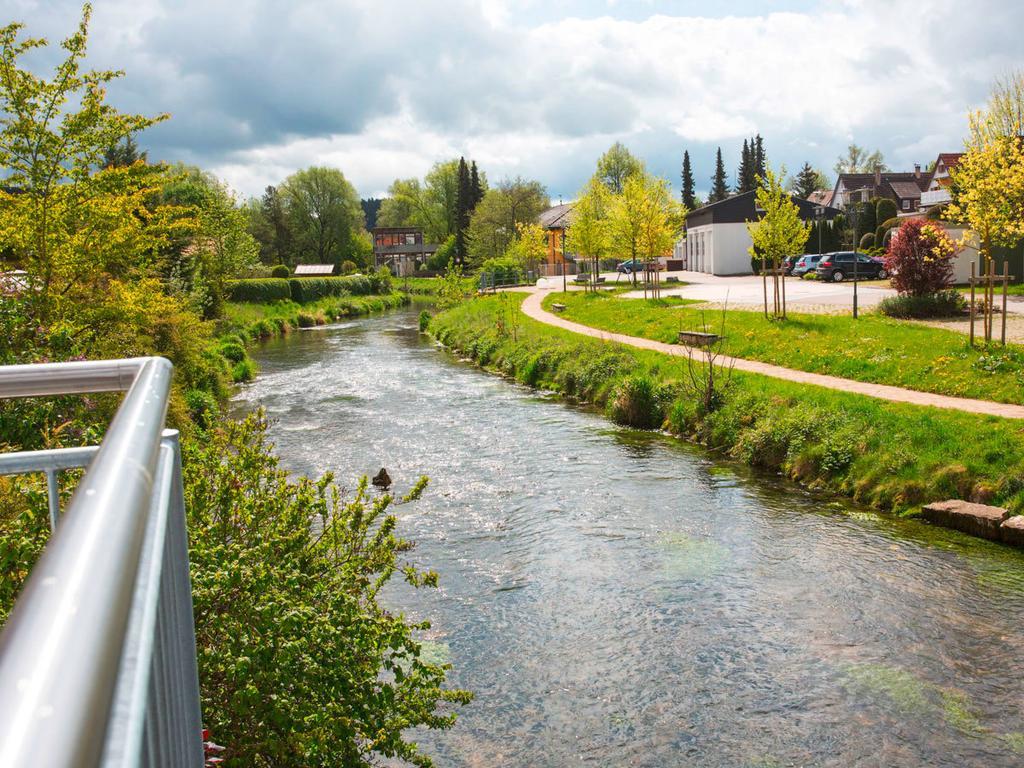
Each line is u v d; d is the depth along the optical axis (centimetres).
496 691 783
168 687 111
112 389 177
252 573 458
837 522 1230
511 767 674
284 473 587
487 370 2944
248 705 423
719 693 773
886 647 848
